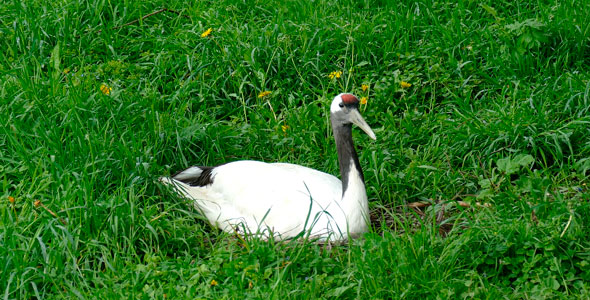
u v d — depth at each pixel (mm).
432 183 7230
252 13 9742
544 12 9039
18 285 5488
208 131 7668
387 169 7379
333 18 9430
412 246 5613
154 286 5492
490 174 7293
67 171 6492
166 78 8719
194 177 7238
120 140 6914
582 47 8711
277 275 5473
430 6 9609
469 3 9703
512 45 8797
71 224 6004
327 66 8805
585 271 5535
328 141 7703
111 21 9617
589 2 9164
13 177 6832
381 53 9023
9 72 8195
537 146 7344
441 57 8828
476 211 6645
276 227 6391
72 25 9305
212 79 8547
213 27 9141
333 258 5910
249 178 6699
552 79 8281
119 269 5773
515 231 5859
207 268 5629
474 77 8578
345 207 6242
